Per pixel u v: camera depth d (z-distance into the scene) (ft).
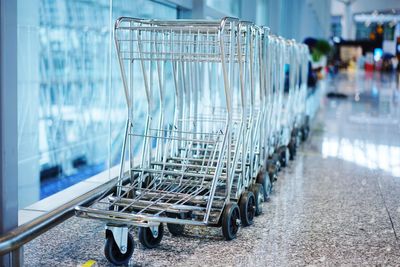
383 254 12.12
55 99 19.83
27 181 16.55
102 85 21.68
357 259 11.76
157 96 22.18
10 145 9.77
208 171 14.20
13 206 10.02
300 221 14.57
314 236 13.29
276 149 21.07
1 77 9.38
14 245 9.67
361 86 86.79
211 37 14.51
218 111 19.65
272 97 18.29
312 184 19.31
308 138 31.27
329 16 121.90
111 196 12.67
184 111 16.01
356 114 45.80
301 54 27.76
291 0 56.70
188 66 15.96
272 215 15.10
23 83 15.66
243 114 13.42
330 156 25.41
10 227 9.96
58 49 20.18
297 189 18.47
